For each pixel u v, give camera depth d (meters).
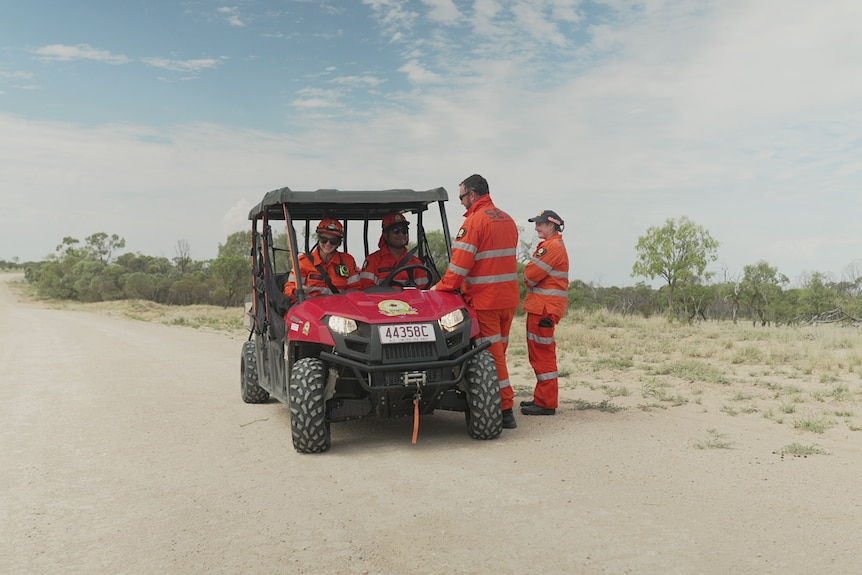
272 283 7.32
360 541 3.87
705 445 5.82
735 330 20.22
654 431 6.43
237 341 18.66
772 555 3.54
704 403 7.98
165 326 28.48
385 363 5.74
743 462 5.29
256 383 8.42
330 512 4.38
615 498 4.47
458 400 6.31
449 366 5.86
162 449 6.25
